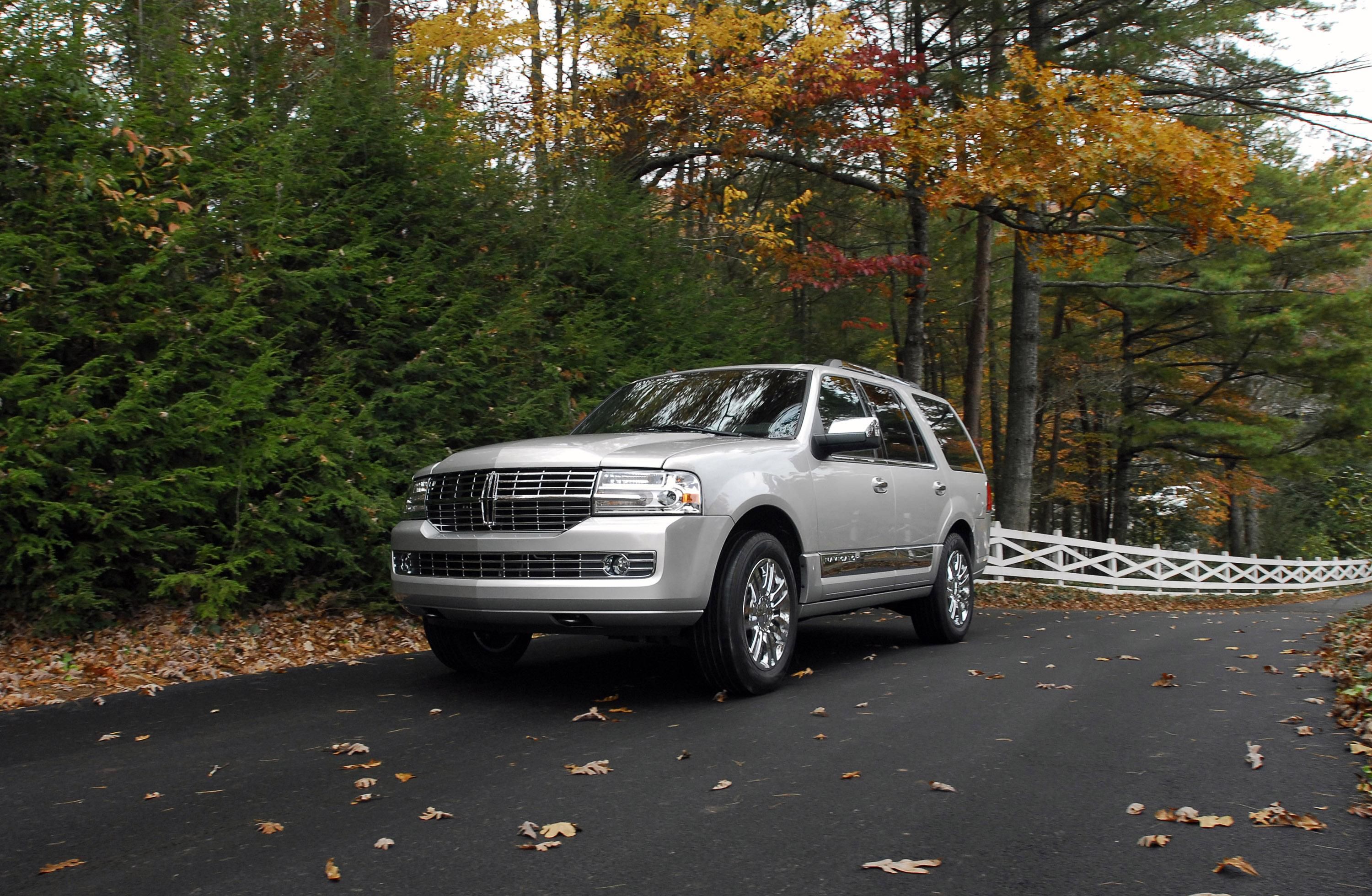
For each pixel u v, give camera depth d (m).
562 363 10.72
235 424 7.25
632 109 15.27
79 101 7.54
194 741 4.75
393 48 13.66
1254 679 6.54
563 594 5.16
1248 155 14.37
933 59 18.09
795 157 16.14
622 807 3.66
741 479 5.61
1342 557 42.28
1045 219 15.34
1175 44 16.73
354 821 3.54
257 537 7.58
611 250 12.26
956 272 27.58
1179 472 29.61
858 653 7.68
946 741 4.66
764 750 4.50
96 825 3.53
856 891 2.87
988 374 32.16
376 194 9.70
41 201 7.23
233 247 8.34
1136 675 6.66
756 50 14.98
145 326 7.21
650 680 6.28
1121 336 28.62
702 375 7.16
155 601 7.59
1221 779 4.03
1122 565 22.31
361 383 8.92
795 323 21.45
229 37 9.46
